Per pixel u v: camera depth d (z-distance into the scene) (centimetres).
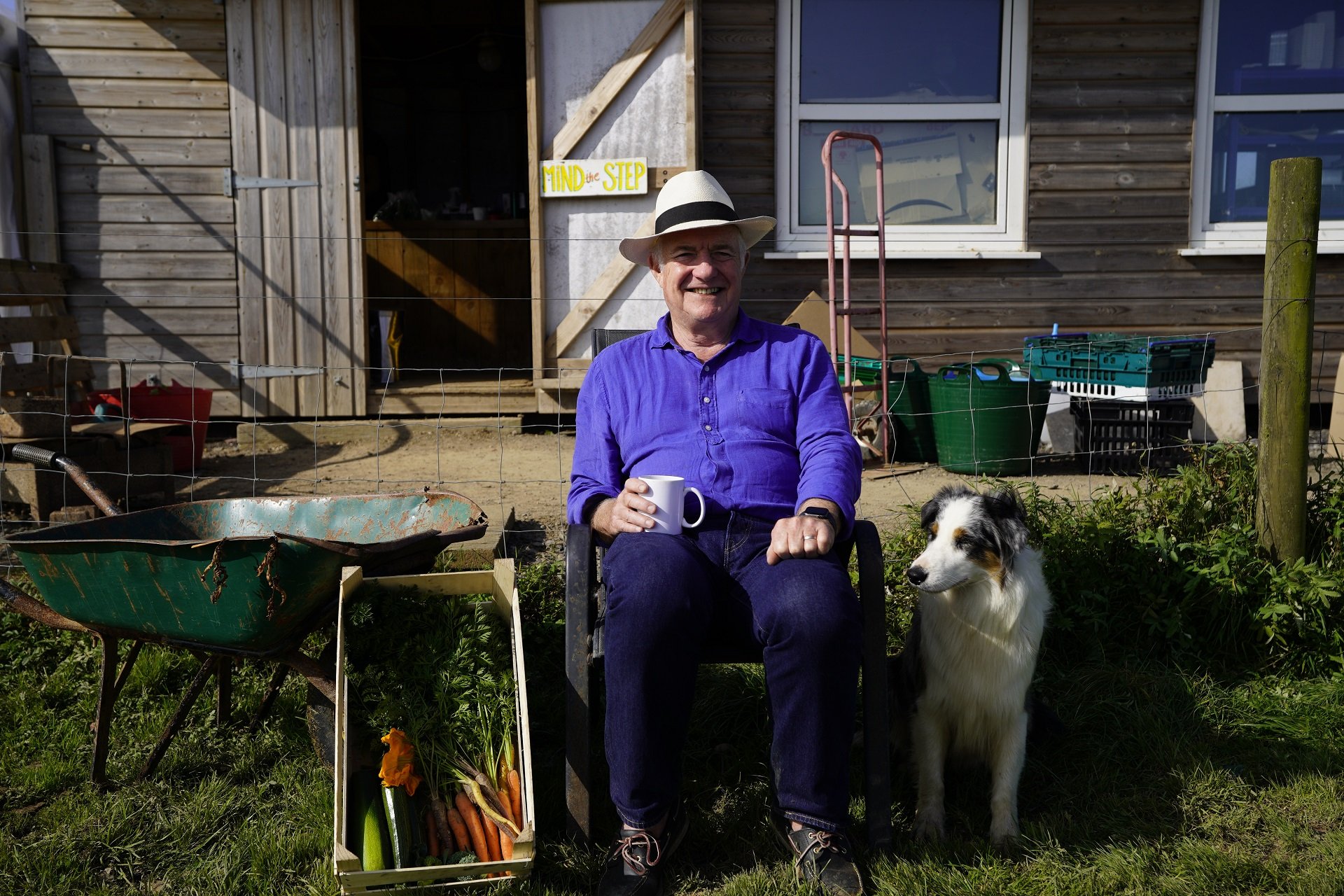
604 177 642
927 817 260
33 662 344
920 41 669
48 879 238
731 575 254
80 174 657
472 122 918
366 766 243
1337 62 670
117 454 472
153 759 279
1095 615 341
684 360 271
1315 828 259
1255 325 688
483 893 228
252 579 241
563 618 351
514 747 240
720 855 251
